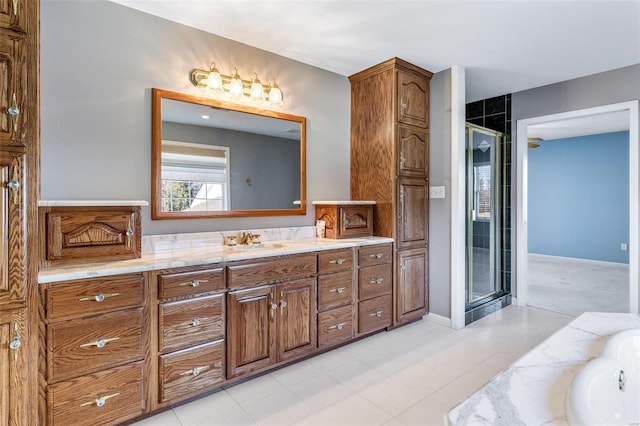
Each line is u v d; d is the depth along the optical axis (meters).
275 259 2.25
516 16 2.24
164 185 2.29
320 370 2.33
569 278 5.14
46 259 1.67
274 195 2.83
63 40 1.95
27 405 1.43
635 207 3.04
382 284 2.92
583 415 0.97
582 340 1.59
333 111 3.22
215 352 2.00
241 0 2.08
